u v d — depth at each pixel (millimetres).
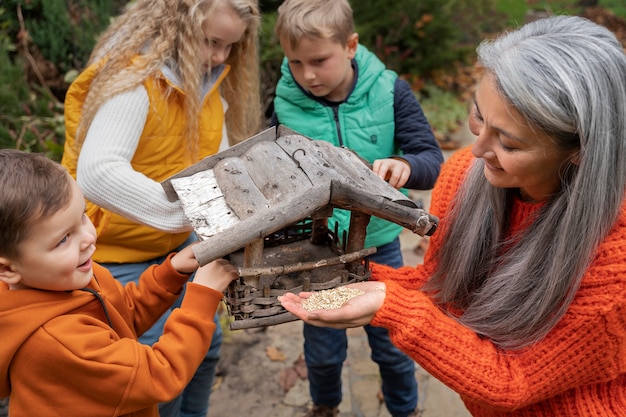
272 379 2592
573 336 1187
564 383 1232
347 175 1383
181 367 1287
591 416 1273
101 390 1214
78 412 1229
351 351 2748
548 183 1202
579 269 1146
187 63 1713
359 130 2051
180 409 2160
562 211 1168
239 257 1427
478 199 1377
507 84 1043
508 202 1336
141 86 1673
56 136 3553
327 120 2062
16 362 1194
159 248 1879
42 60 3947
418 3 5488
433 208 1536
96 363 1190
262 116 4094
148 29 1736
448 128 5121
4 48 3578
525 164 1107
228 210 1310
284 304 1271
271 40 4141
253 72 2141
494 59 1100
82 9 4242
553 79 1017
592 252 1130
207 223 1287
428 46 5719
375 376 2602
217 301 1340
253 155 1460
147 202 1552
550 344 1219
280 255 1499
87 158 1598
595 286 1146
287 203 1235
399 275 1616
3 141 3219
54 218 1143
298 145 1482
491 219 1364
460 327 1318
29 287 1220
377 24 5398
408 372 2162
